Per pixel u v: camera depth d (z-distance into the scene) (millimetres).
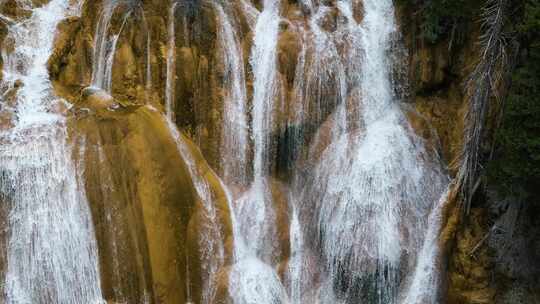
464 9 15570
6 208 14016
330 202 15430
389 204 15227
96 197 14070
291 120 16016
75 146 14320
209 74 15984
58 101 15312
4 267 13906
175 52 15867
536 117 13312
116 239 14047
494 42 14344
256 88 16094
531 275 14758
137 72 15898
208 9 16047
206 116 15938
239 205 15602
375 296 15023
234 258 15039
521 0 14633
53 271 14078
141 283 14094
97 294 14125
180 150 14953
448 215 15141
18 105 15047
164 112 15859
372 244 14930
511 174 13766
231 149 15977
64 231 14078
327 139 16000
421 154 15836
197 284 14602
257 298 14828
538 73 13422
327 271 15289
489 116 14953
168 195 14359
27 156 14180
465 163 14695
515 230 14773
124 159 14195
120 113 14648
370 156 15547
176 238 14406
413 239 15070
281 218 15664
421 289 14961
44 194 14133
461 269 14617
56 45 16062
